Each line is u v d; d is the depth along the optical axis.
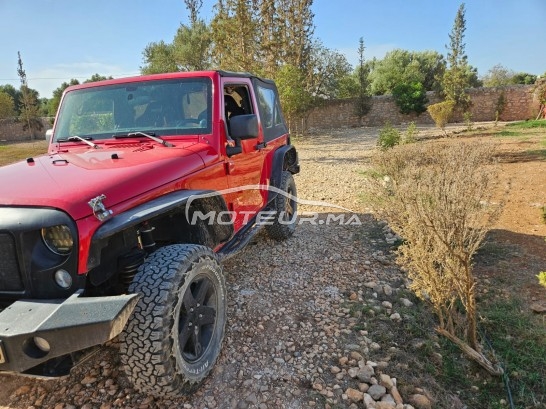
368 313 3.67
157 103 3.71
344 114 31.25
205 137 3.51
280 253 5.18
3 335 1.87
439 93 29.84
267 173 4.98
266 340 3.27
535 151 12.28
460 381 2.91
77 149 3.49
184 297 2.55
